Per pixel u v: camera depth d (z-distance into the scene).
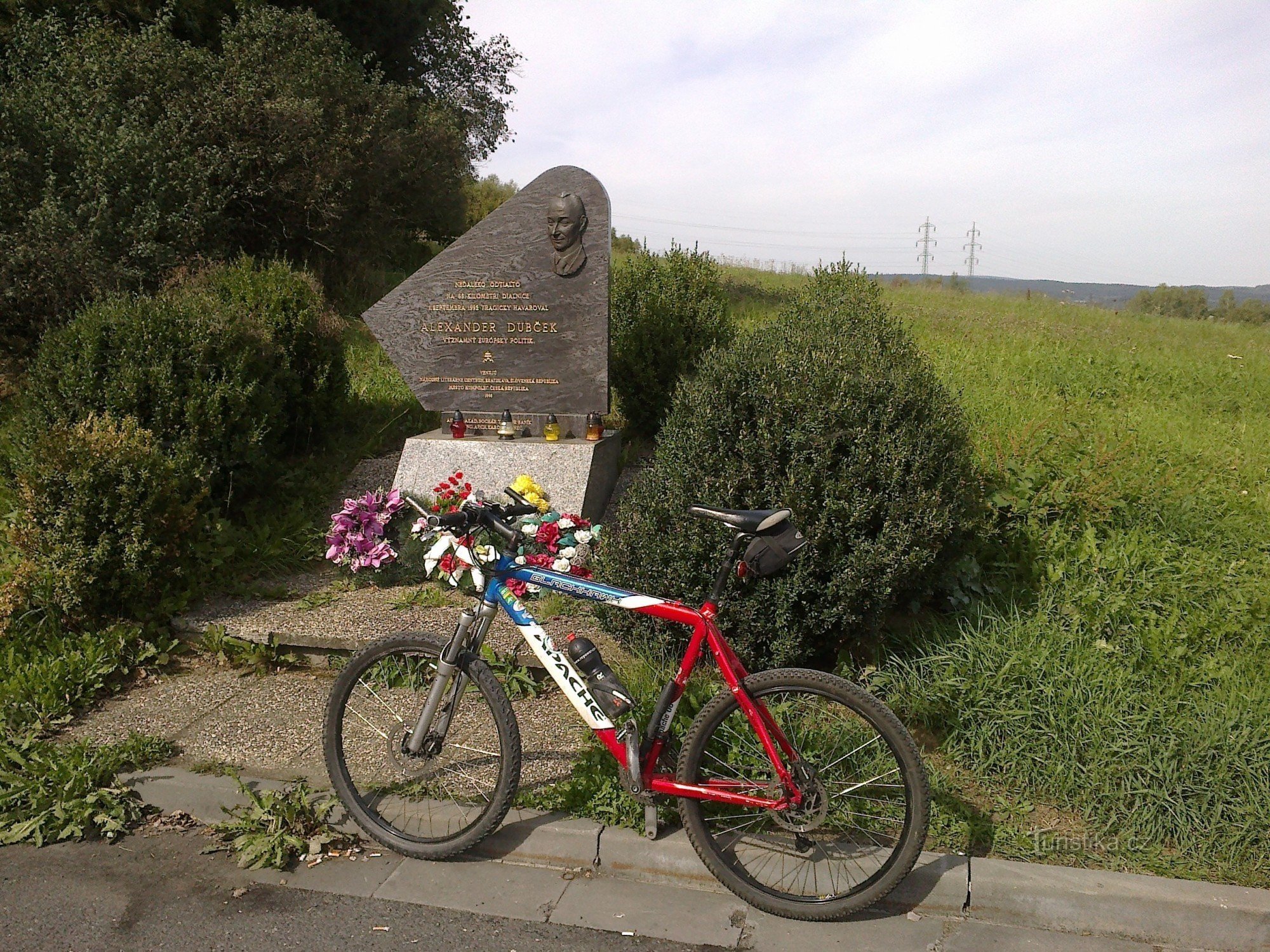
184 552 4.75
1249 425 7.95
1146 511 5.16
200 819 3.24
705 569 3.73
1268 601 4.39
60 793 3.25
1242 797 3.15
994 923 2.73
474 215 25.42
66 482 4.38
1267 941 2.62
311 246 12.48
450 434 6.00
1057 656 3.79
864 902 2.67
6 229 8.23
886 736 2.62
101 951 2.56
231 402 5.31
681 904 2.79
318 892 2.84
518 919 2.71
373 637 4.30
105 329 5.16
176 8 12.38
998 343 10.80
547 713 3.84
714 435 3.85
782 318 6.59
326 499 6.18
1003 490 5.03
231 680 4.26
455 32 17.89
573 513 5.41
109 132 9.46
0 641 4.25
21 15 11.00
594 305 5.79
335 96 12.05
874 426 3.75
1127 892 2.72
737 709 2.75
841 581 3.56
